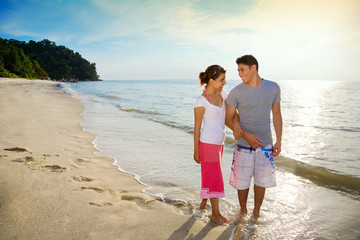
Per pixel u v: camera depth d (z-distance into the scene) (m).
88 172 3.69
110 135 6.47
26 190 2.84
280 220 2.67
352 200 3.18
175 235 2.24
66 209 2.51
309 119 10.62
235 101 2.67
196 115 2.62
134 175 3.78
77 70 170.75
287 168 4.41
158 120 9.47
